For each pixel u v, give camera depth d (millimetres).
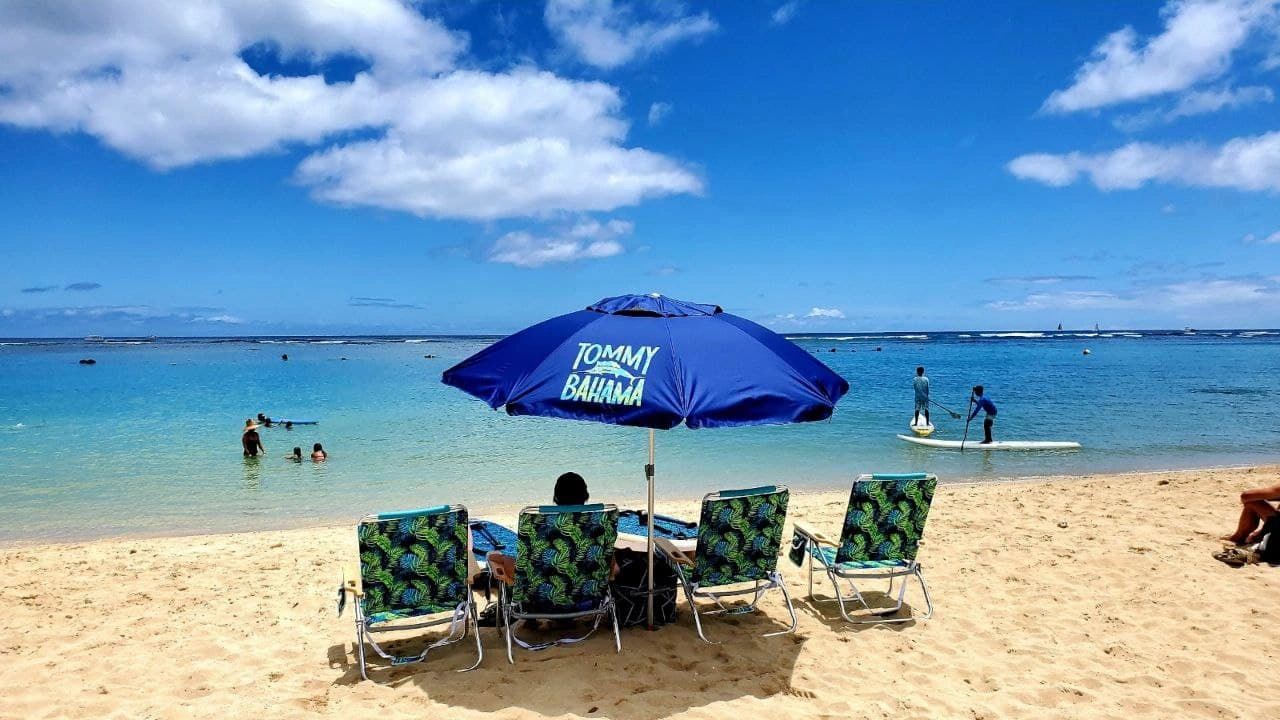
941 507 9547
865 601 6039
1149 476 12469
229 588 6492
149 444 17078
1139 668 4785
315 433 19062
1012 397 27453
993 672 4730
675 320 4605
